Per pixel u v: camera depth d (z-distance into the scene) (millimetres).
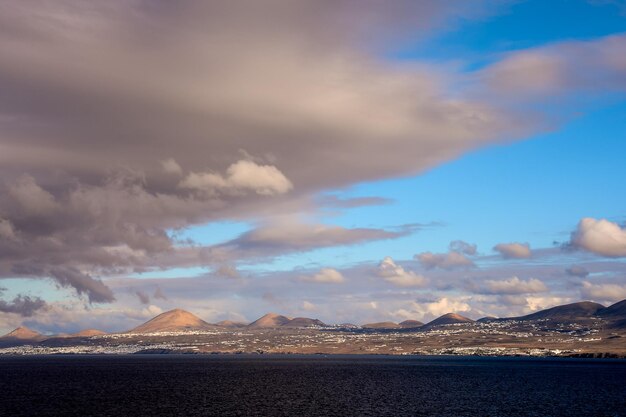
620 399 177250
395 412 142500
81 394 188750
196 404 158250
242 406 153375
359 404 158375
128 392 195750
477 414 140750
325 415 136625
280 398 174125
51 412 142500
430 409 149000
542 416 139000
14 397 178750
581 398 179625
